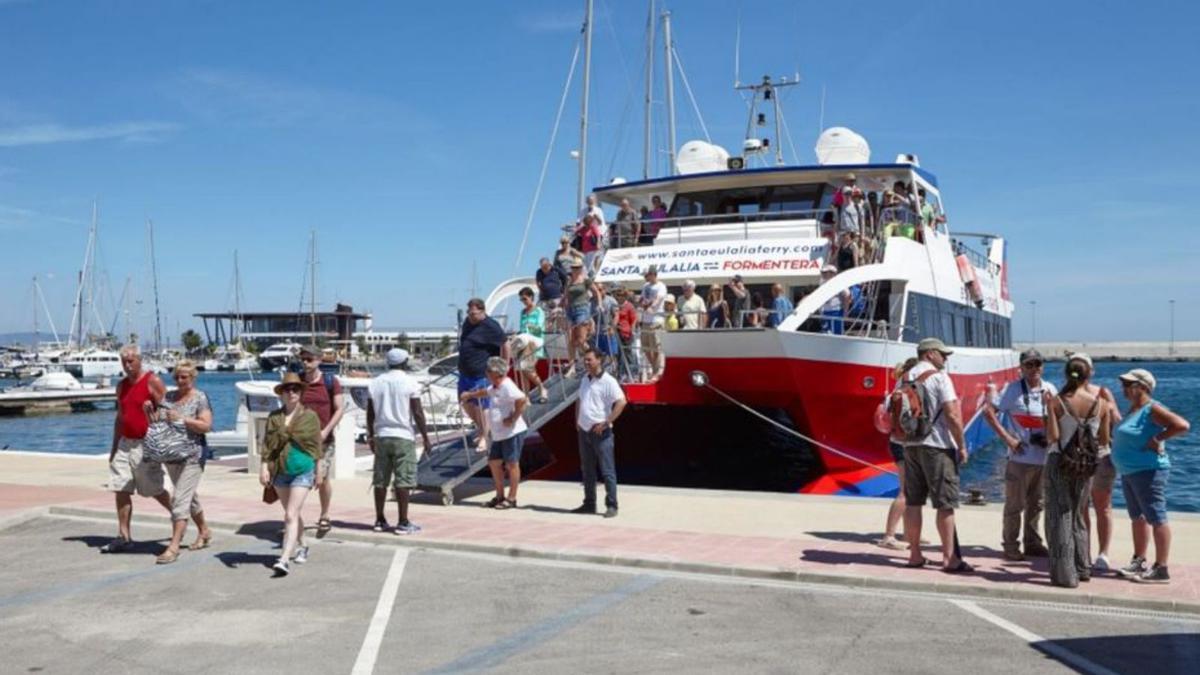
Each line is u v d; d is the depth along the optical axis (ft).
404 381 32.22
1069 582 24.11
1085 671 18.69
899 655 19.67
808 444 53.11
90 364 322.34
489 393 39.52
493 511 37.52
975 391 72.74
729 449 57.57
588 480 36.65
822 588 25.34
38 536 33.58
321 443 28.53
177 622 22.48
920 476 26.43
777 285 50.60
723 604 23.72
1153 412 24.35
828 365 47.73
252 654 20.03
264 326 467.52
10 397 178.70
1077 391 24.40
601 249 60.29
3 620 22.77
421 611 23.24
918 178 60.49
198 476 29.55
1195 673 18.56
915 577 25.41
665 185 63.77
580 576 26.84
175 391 29.66
